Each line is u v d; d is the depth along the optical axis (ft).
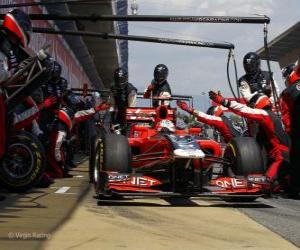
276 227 14.79
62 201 19.13
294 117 22.06
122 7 83.76
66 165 29.68
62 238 12.80
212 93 23.21
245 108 23.02
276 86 26.30
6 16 18.81
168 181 19.43
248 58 25.22
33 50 37.45
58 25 53.52
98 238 12.92
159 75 26.17
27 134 21.12
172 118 22.21
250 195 18.69
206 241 12.91
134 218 15.88
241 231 14.23
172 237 13.28
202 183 18.93
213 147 21.12
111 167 18.40
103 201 19.04
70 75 66.08
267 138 23.62
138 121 23.15
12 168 21.01
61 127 28.07
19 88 18.84
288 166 22.90
